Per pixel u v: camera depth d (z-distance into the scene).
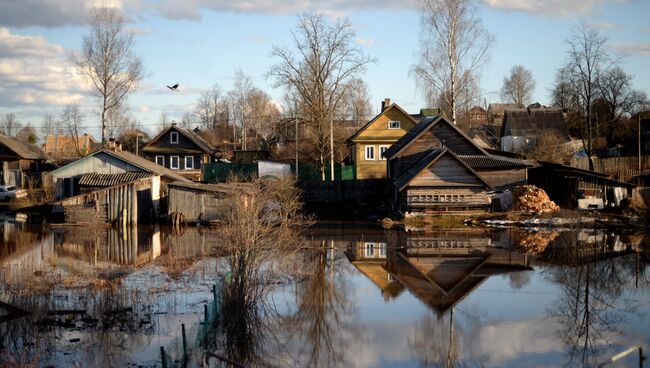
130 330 14.51
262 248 16.86
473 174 37.34
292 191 35.94
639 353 13.49
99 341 13.75
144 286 18.78
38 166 62.12
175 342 12.51
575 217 34.94
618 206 38.00
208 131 99.94
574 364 12.93
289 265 22.06
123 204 38.06
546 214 35.94
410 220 36.16
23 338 13.94
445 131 43.50
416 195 37.56
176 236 32.09
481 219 36.31
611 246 27.97
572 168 40.59
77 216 37.97
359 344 14.23
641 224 34.78
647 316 16.52
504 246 27.97
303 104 56.09
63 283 19.02
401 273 21.84
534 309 17.23
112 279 19.88
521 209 37.59
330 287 19.62
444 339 14.58
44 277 19.70
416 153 43.69
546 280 20.80
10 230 35.44
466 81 46.97
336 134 60.47
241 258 15.73
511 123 73.12
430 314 16.69
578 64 49.91
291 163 63.44
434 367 12.82
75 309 15.80
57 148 98.75
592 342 14.36
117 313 15.68
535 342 14.43
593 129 68.06
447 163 37.53
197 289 18.44
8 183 55.25
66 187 44.84
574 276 21.39
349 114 72.75
